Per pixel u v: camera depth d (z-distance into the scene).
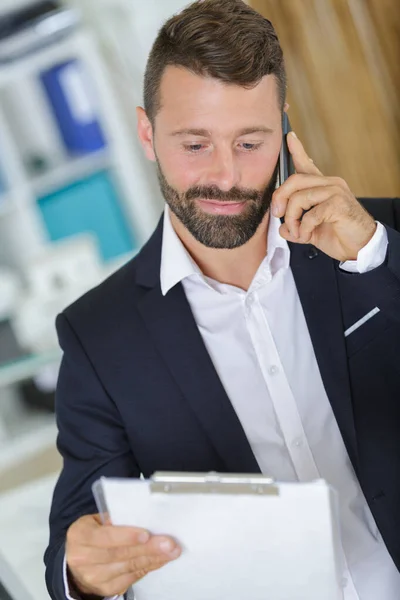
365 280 1.14
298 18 2.47
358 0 2.46
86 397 1.24
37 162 3.97
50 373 3.74
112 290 1.29
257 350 1.24
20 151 4.11
